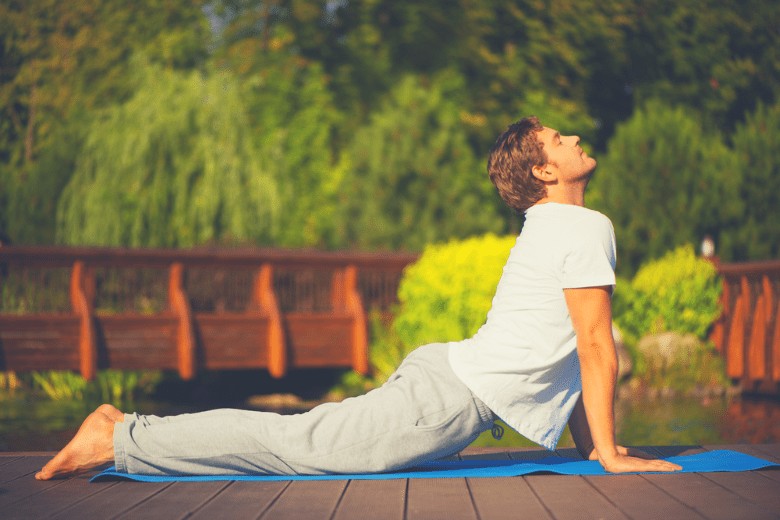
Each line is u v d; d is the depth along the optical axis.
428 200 21.38
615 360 4.40
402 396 4.39
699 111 27.11
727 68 26.84
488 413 4.45
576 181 4.63
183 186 17.53
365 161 21.88
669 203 19.36
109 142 17.58
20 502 3.88
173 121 17.75
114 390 12.73
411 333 12.55
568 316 4.43
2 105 23.33
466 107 28.48
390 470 4.42
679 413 10.41
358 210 21.64
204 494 3.99
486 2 28.84
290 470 4.38
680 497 3.79
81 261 12.63
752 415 10.22
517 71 28.22
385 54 30.72
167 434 4.34
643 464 4.38
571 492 3.93
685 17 27.20
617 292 13.85
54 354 12.25
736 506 3.60
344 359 13.35
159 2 26.03
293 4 29.50
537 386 4.41
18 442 8.59
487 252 12.42
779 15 26.62
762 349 12.16
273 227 18.58
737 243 19.56
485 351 4.40
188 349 12.55
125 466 4.34
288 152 26.84
